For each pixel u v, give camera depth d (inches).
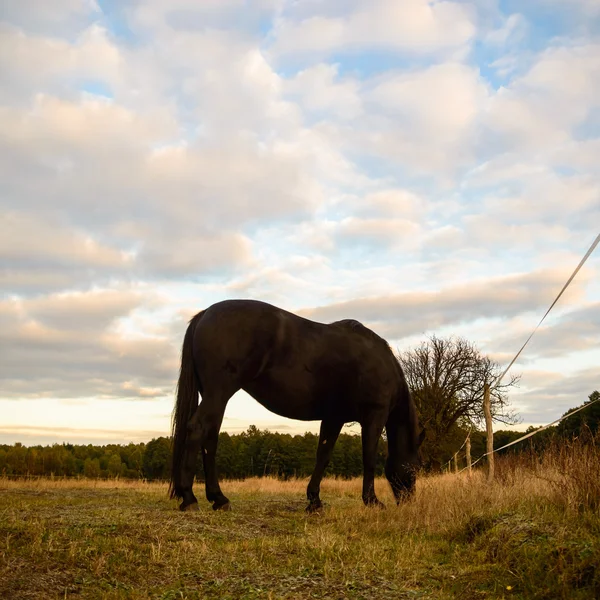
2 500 369.7
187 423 325.7
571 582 186.4
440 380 1241.4
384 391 373.7
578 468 272.7
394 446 404.5
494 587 192.1
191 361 342.3
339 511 355.6
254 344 337.4
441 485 368.5
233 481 722.2
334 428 382.6
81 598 173.8
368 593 187.9
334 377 358.9
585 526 227.0
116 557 205.8
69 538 220.1
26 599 167.5
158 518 278.5
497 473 365.7
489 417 382.6
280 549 241.0
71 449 3009.4
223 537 256.7
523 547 216.4
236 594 184.9
